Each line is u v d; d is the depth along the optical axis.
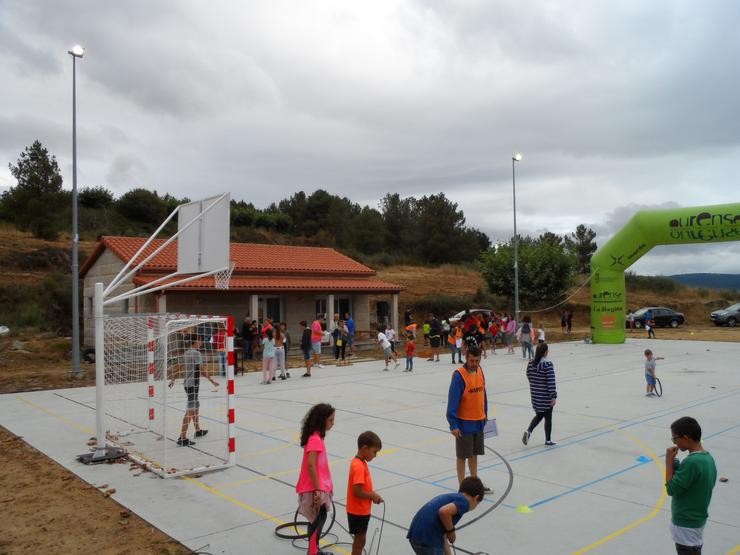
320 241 64.00
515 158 31.66
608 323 29.81
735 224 24.94
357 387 17.11
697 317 51.28
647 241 27.97
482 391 7.83
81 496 7.89
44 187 42.69
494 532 6.49
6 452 10.25
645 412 13.02
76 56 19.03
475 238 70.69
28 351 22.86
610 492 7.80
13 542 6.45
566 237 67.81
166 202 59.81
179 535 6.52
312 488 5.68
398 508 7.25
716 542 6.21
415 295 45.56
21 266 33.91
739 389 15.96
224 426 12.02
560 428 11.51
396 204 76.06
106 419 12.63
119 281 10.48
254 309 25.73
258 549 6.13
